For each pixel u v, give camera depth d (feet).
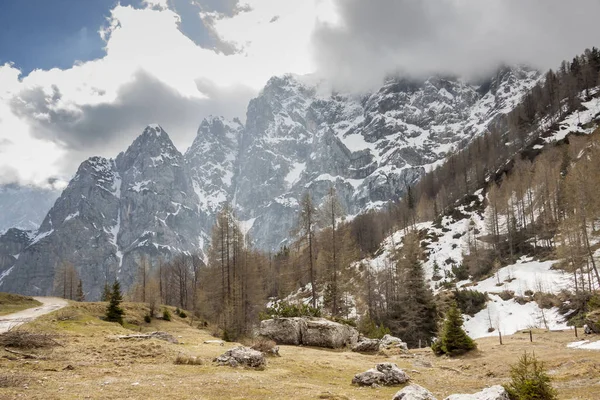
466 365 91.30
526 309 208.33
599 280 179.73
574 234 211.82
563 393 54.44
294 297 274.57
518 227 332.60
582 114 473.26
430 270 316.40
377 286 257.34
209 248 241.76
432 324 202.49
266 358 78.43
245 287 220.84
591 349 93.04
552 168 331.98
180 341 100.68
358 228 504.84
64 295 341.41
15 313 133.18
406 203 534.37
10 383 43.60
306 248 189.67
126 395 41.47
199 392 45.01
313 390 50.62
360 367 77.71
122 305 202.69
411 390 43.50
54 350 66.95
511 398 46.11
